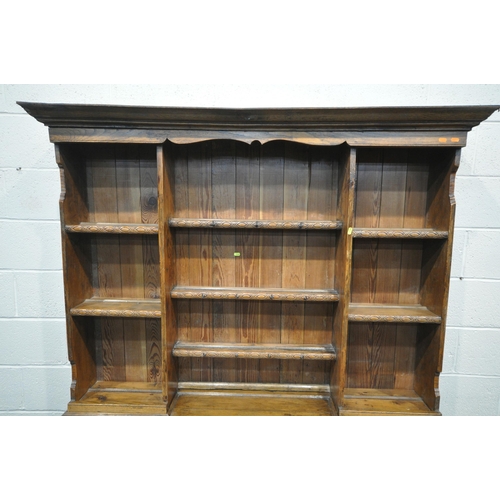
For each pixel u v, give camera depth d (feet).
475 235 5.63
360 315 4.83
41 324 5.96
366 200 5.24
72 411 4.95
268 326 5.58
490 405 6.00
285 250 5.41
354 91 5.44
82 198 5.16
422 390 5.25
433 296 4.94
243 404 5.33
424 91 5.42
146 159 5.23
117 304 5.24
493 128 5.42
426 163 5.16
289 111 4.17
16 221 5.70
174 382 5.41
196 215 5.35
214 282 5.49
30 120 5.52
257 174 5.27
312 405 5.33
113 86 5.47
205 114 4.23
